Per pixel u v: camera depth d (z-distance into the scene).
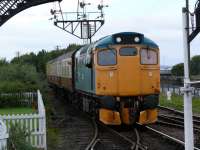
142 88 19.03
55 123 21.41
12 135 11.77
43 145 14.23
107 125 20.12
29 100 26.39
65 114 26.14
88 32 35.84
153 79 19.39
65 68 33.62
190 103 7.87
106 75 19.12
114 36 19.11
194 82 7.79
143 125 19.73
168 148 14.80
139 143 15.16
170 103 32.47
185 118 7.89
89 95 22.06
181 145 14.52
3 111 23.70
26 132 13.26
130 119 19.12
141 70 19.05
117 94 18.91
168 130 19.16
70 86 30.38
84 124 21.27
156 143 15.80
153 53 19.47
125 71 18.92
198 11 8.05
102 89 19.19
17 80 30.36
